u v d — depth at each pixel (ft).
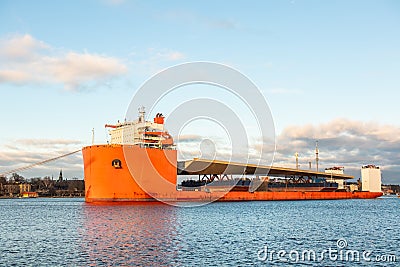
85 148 308.19
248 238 140.56
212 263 100.12
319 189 490.49
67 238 138.21
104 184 296.30
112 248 118.42
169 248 118.73
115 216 214.90
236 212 261.44
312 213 263.49
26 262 100.32
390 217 236.43
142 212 241.14
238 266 97.40
